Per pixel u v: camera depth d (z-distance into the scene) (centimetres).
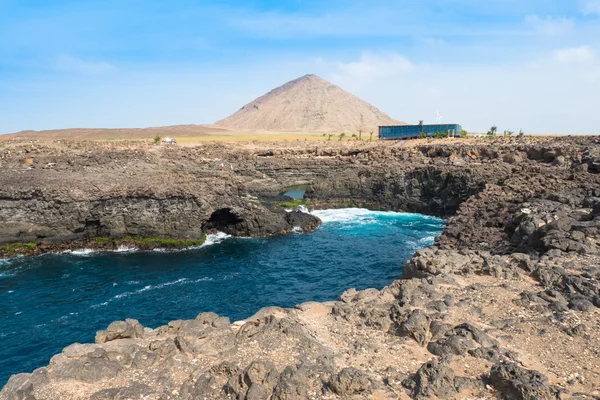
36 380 1595
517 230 3866
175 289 4347
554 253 2948
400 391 1529
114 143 12838
